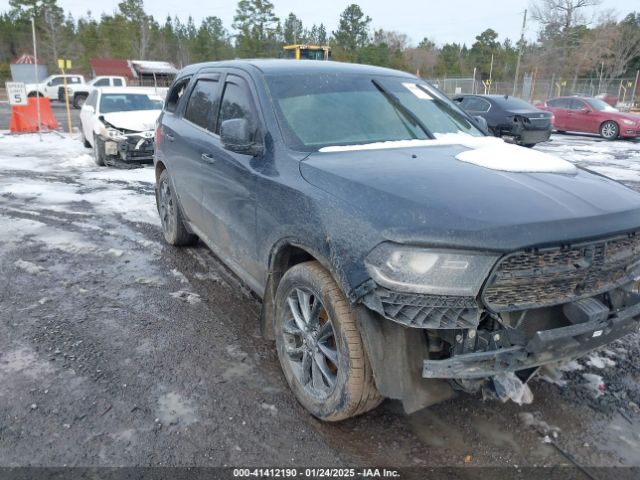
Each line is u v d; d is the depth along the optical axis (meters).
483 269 2.30
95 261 5.52
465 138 3.79
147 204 8.02
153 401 3.16
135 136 11.21
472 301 2.33
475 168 2.96
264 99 3.69
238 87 4.09
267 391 3.29
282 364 3.28
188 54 73.75
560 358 2.56
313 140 3.44
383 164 3.00
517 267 2.35
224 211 3.99
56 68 59.44
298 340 3.24
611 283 2.63
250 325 4.16
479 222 2.33
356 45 75.31
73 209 7.66
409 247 2.33
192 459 2.71
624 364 3.63
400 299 2.35
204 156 4.28
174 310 4.40
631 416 3.10
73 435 2.85
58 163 11.84
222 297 4.67
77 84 31.70
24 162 11.81
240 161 3.65
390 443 2.86
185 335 3.98
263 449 2.79
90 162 11.97
